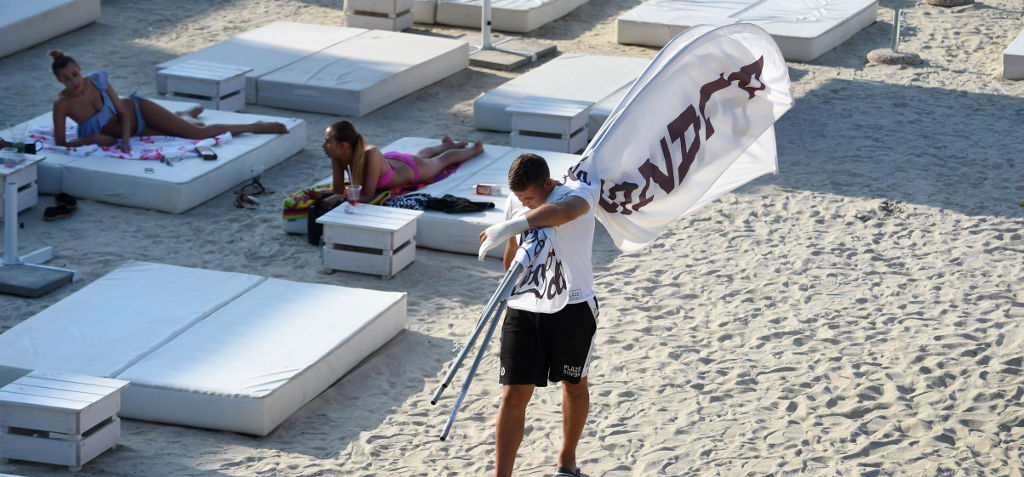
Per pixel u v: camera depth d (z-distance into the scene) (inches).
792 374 790.5
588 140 1302.9
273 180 1167.0
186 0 1878.7
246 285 866.8
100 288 852.6
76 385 679.1
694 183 630.5
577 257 595.2
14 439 658.2
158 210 1073.5
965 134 1321.4
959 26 1813.5
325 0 1924.2
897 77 1546.5
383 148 1198.9
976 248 1013.2
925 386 771.4
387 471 666.8
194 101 1354.6
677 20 1710.1
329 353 762.8
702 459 681.6
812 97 1453.0
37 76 1459.2
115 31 1684.3
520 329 598.9
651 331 857.5
